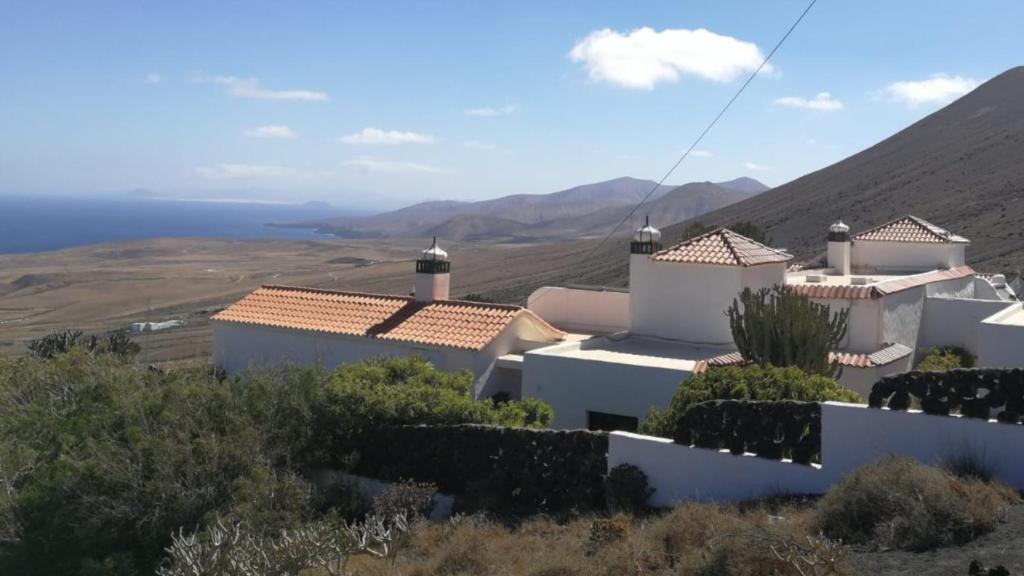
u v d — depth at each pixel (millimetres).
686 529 10438
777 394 13766
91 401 17234
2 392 18984
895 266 31297
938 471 9938
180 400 15969
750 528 9508
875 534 9289
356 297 25766
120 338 30250
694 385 14539
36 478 14883
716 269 22000
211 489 14422
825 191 107688
